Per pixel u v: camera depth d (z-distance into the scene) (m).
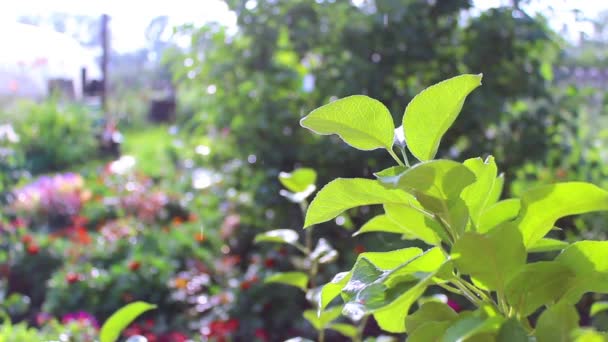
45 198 5.59
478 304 0.71
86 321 3.18
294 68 3.99
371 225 0.95
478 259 0.66
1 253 4.40
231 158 4.36
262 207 3.89
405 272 0.72
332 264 3.15
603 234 2.96
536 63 3.65
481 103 3.40
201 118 4.55
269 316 3.38
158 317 3.62
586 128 4.15
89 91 9.79
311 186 1.58
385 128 0.73
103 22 9.08
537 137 3.53
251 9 4.03
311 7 3.95
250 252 4.07
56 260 4.39
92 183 6.58
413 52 3.59
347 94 3.62
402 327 0.86
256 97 3.96
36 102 8.50
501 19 3.53
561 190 0.69
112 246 4.34
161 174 7.20
